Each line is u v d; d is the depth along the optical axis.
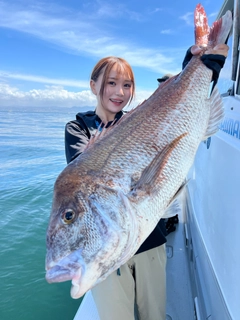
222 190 1.84
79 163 1.53
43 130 28.33
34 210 7.22
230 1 2.25
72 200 1.39
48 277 1.30
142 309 2.07
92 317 2.31
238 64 2.05
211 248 1.98
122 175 1.48
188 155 1.68
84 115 2.18
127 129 1.64
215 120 1.86
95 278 1.33
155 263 2.10
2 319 3.71
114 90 2.13
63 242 1.34
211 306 1.88
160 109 1.72
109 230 1.35
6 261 4.95
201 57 1.92
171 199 1.56
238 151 1.62
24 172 11.21
